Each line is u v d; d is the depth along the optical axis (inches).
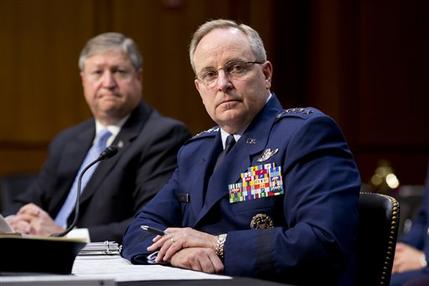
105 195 331.6
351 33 615.8
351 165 210.5
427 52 616.7
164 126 339.6
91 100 350.6
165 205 245.1
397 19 616.4
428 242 324.8
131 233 239.9
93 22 589.9
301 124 214.5
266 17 609.6
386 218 205.3
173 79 599.8
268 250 195.9
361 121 615.8
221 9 605.0
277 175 213.6
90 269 194.4
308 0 614.5
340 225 197.3
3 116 579.2
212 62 225.6
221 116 225.8
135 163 334.0
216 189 222.5
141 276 172.4
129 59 349.7
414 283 298.5
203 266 198.5
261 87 227.3
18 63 581.6
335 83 613.3
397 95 617.6
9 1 579.8
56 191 356.2
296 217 203.9
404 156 616.7
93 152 349.7
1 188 431.2
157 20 598.5
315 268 194.4
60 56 585.9
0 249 163.6
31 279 137.9
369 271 205.6
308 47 614.5
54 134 585.9
